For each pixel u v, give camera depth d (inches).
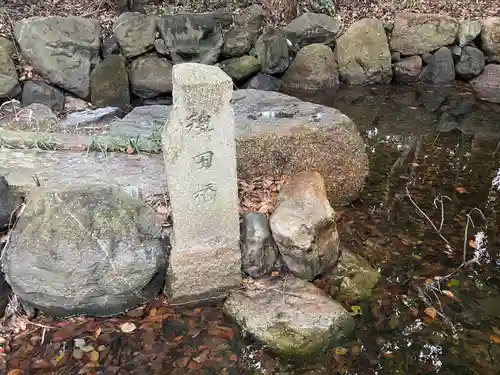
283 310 116.2
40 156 139.0
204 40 237.1
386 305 124.4
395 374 106.2
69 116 178.7
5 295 116.5
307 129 150.9
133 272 116.3
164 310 121.1
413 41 275.7
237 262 122.3
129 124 163.0
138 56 228.8
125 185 128.8
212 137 107.4
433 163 196.7
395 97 264.5
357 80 274.1
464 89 275.7
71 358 107.7
